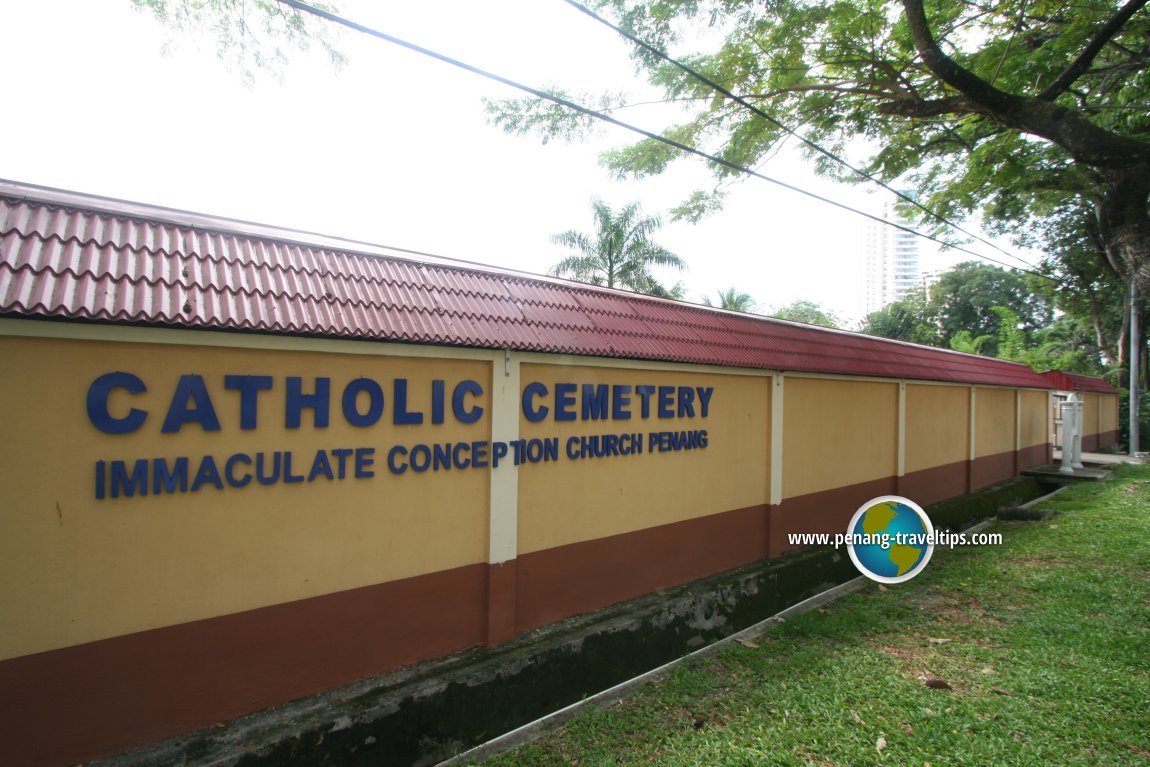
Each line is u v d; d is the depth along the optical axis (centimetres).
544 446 450
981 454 1158
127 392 287
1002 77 704
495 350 413
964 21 702
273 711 326
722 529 601
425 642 387
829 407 741
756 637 539
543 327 448
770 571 609
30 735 264
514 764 346
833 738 364
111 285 284
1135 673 446
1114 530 867
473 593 410
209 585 308
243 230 364
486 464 415
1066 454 1421
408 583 379
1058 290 2330
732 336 624
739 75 690
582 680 432
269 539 327
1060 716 384
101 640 280
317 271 362
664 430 541
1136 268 628
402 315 371
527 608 443
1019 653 483
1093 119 877
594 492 488
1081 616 562
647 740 372
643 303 571
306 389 339
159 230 327
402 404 374
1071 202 1802
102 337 276
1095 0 667
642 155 775
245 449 319
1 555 258
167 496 297
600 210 2191
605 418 493
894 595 639
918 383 927
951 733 365
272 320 315
